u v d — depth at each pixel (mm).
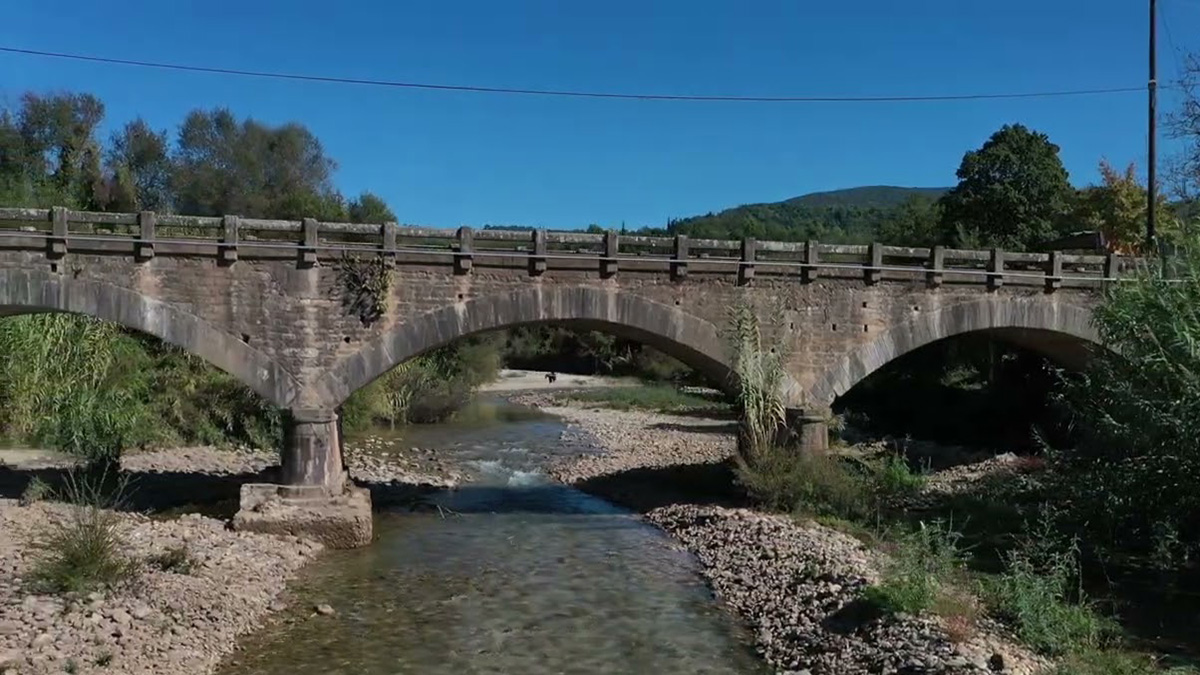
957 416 35625
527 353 82125
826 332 24359
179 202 69250
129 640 12664
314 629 14758
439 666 13250
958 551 16641
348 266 21094
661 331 23094
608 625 15289
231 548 18469
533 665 13375
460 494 26875
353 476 28016
